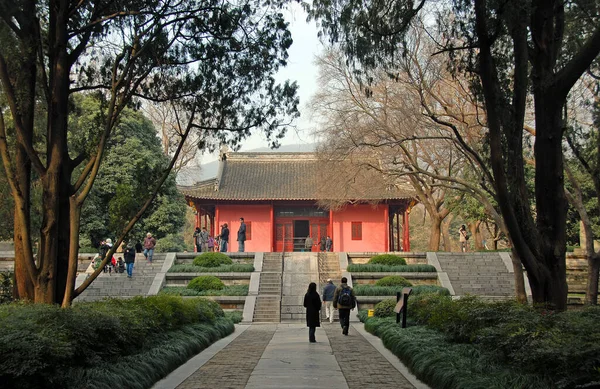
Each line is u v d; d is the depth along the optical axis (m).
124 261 34.69
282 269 35.59
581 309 12.50
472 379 8.75
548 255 13.47
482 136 21.81
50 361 8.30
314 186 50.97
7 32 12.46
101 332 10.64
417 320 17.86
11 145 14.87
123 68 15.02
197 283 31.38
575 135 19.39
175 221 46.78
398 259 35.69
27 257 12.79
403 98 22.98
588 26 16.58
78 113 17.89
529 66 17.70
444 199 44.12
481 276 34.22
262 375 11.75
